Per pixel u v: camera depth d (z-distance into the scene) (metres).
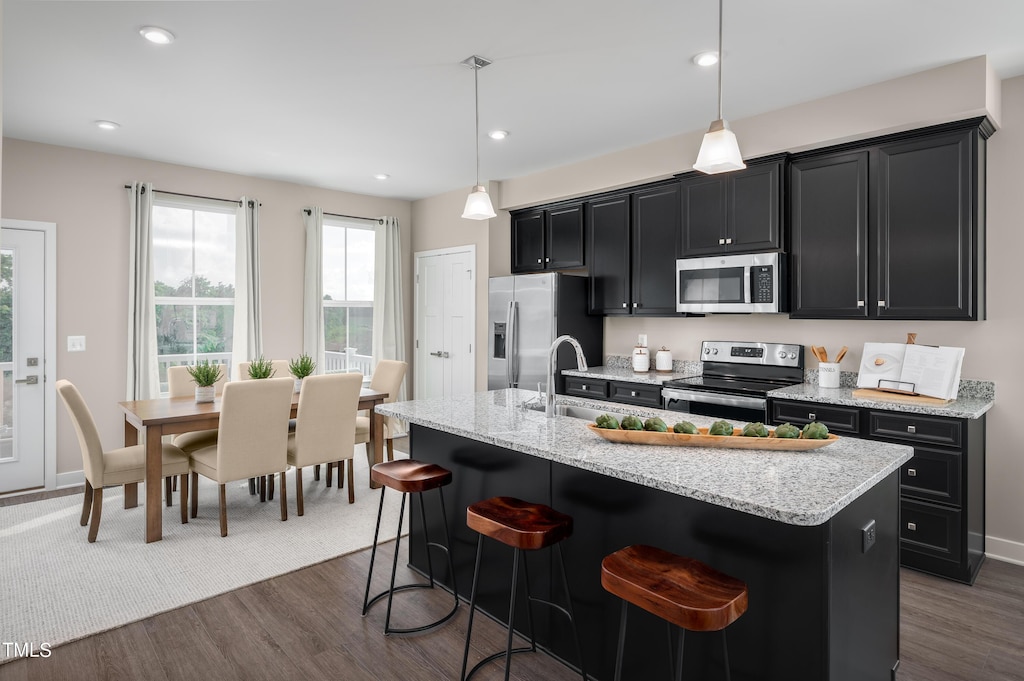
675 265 4.21
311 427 3.72
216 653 2.25
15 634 2.35
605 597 2.08
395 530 3.49
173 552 3.14
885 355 3.26
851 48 2.77
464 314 5.73
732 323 4.25
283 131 4.00
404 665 2.18
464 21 2.56
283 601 2.65
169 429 3.32
